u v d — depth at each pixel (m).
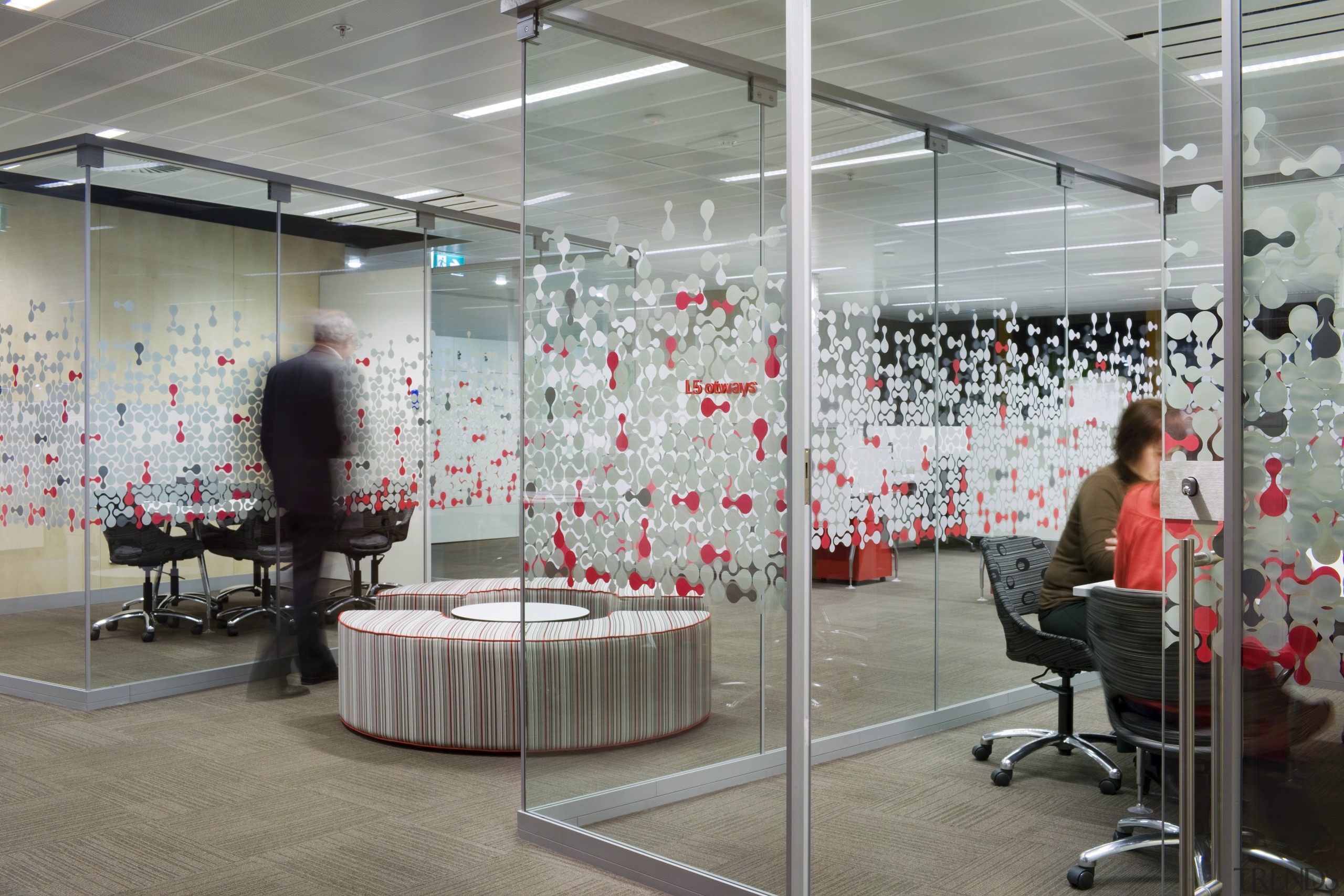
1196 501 2.06
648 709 3.01
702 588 2.90
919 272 3.73
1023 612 4.15
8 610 5.28
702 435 2.92
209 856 3.13
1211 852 1.98
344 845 3.23
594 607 3.17
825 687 3.34
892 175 3.66
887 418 3.60
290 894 2.86
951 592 3.87
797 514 2.68
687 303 2.96
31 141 6.95
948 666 3.85
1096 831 3.26
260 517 5.54
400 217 6.29
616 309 3.15
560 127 3.31
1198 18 2.02
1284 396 1.92
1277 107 1.92
